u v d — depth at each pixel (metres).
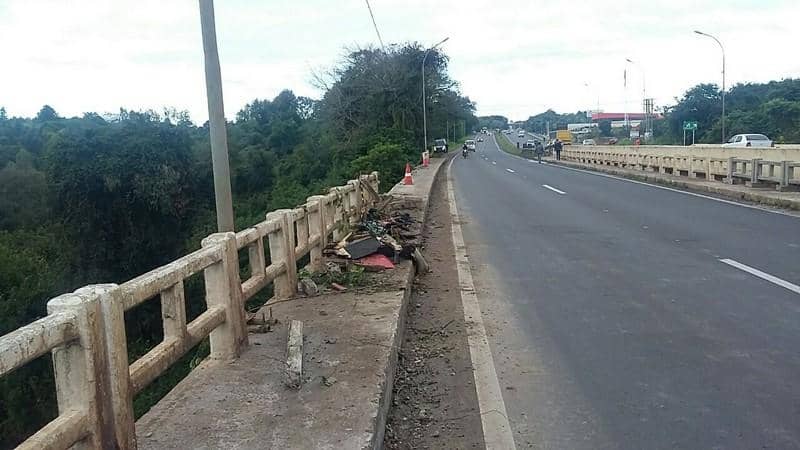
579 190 22.33
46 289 28.88
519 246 11.56
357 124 58.66
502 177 31.92
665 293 7.80
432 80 62.97
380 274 8.41
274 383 4.68
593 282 8.55
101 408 3.16
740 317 6.70
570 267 9.56
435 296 8.19
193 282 21.38
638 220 14.14
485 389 5.11
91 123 40.06
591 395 4.90
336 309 6.71
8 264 29.52
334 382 4.69
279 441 3.79
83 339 3.04
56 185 32.06
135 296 3.59
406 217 13.75
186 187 35.19
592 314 7.05
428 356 5.95
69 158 31.83
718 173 20.92
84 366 3.05
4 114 72.31
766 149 19.27
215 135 6.55
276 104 87.19
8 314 26.66
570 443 4.18
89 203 32.22
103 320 3.21
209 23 6.44
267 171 56.31
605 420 4.48
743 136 35.81
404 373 5.55
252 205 48.47
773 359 5.49
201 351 8.40
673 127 62.31
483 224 14.71
